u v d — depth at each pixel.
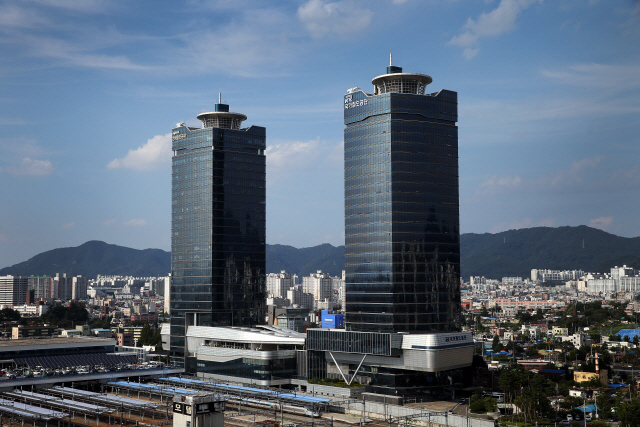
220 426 184.62
